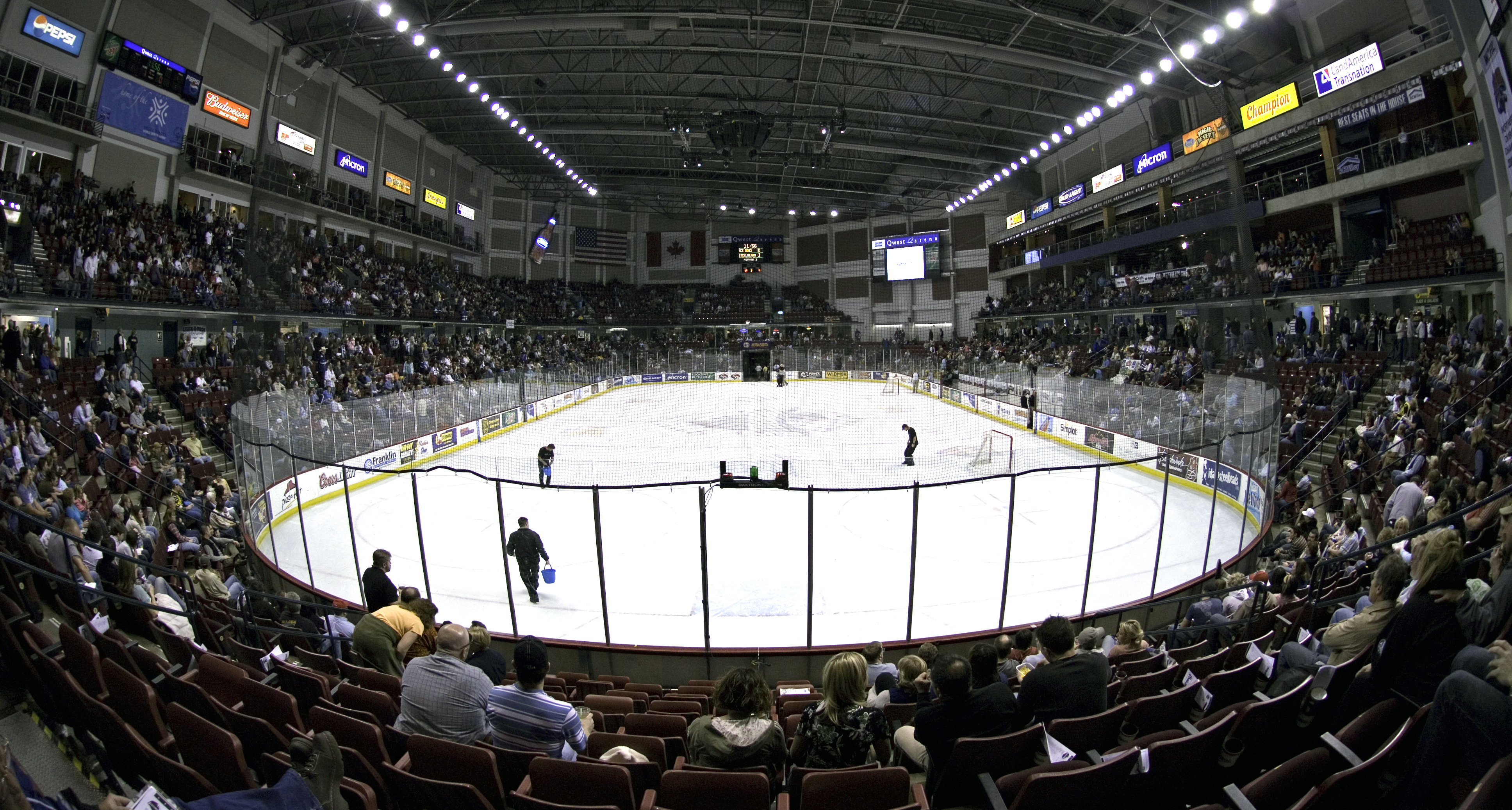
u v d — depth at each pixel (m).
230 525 13.55
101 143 25.00
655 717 5.23
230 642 7.33
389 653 6.19
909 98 36.81
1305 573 8.93
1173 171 33.25
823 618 10.39
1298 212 29.88
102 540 9.36
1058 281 48.72
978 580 11.93
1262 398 13.96
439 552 13.80
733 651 8.71
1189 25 25.14
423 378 29.89
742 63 34.06
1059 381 25.91
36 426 14.27
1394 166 23.31
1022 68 32.44
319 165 35.50
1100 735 4.14
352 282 33.31
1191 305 31.12
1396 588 4.12
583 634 9.89
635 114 36.44
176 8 26.44
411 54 32.25
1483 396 15.32
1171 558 12.71
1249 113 28.38
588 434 29.88
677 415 35.66
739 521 16.05
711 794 3.45
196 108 28.27
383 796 3.88
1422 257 22.38
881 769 3.41
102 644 5.46
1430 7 21.16
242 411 13.96
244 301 15.00
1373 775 2.97
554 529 15.46
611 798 3.62
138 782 3.98
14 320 20.50
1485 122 18.59
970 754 3.69
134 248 23.81
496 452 25.78
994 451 25.08
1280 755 4.15
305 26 30.50
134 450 15.99
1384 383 20.19
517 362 42.47
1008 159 44.09
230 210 30.84
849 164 47.69
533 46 30.17
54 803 2.82
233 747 3.52
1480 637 3.28
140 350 25.09
